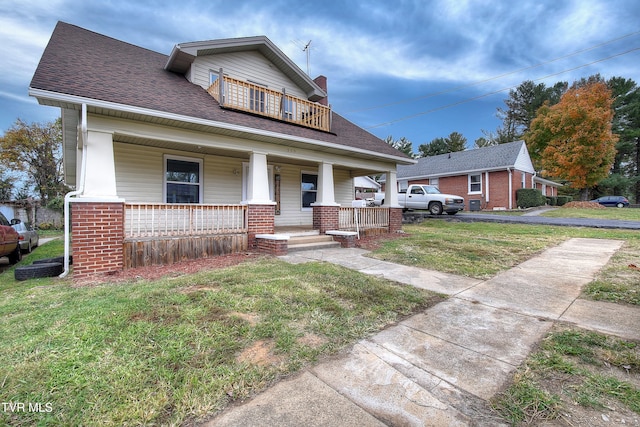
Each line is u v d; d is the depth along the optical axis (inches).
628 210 665.0
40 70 207.8
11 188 962.1
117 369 87.7
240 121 272.5
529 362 96.1
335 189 493.7
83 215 202.1
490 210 760.3
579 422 70.1
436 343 109.6
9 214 720.3
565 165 820.6
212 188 348.2
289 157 326.6
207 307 135.8
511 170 777.6
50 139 943.0
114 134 223.9
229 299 146.4
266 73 382.9
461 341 111.0
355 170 506.6
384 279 192.5
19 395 76.4
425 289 172.7
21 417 69.5
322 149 340.2
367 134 462.6
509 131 1507.1
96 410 72.0
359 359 98.2
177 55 305.3
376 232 406.9
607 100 804.0
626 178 1185.4
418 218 575.8
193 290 161.5
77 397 76.1
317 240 322.7
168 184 319.6
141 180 303.4
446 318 132.3
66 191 971.3
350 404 76.5
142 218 275.1
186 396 77.5
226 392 80.0
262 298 148.8
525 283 184.2
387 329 121.0
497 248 294.8
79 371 86.4
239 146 283.7
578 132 796.6
